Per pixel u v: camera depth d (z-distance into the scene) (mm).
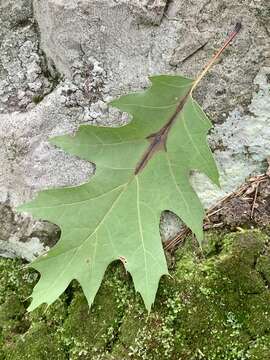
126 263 249
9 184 291
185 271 268
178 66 285
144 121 262
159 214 255
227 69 284
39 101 296
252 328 255
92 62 290
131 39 286
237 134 285
